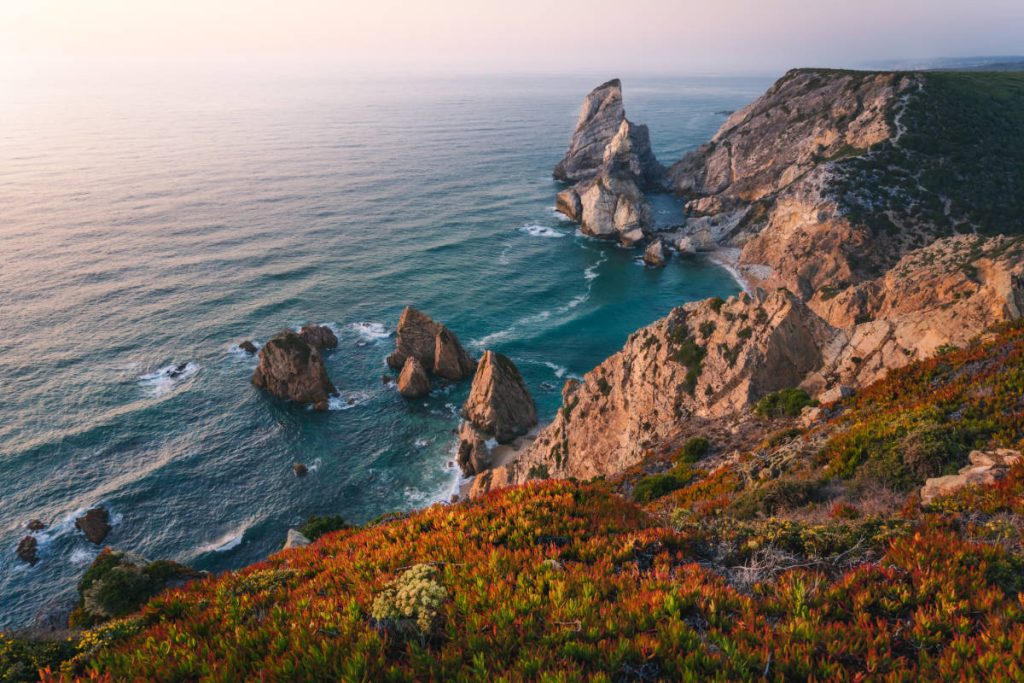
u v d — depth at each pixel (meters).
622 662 6.71
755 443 25.08
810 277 91.38
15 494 51.91
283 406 66.38
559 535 10.71
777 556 9.50
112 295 91.56
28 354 73.69
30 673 9.02
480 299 96.19
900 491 14.12
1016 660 6.13
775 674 6.37
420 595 7.79
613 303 95.62
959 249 52.59
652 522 12.35
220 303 90.50
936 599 7.44
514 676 6.42
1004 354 19.84
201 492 53.66
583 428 44.75
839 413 23.52
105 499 51.84
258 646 7.75
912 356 27.59
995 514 10.75
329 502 53.44
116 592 16.44
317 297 94.31
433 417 66.06
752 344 34.16
